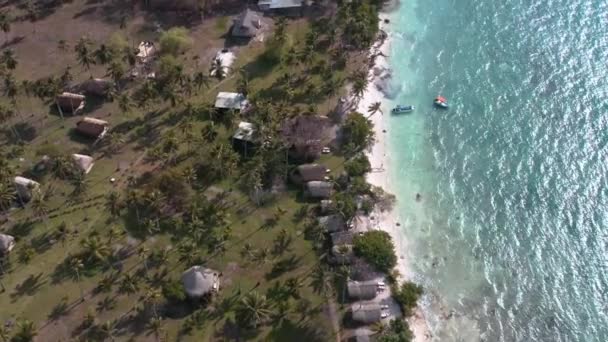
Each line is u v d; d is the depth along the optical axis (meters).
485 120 152.38
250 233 120.25
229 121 142.75
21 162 133.75
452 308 111.94
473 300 113.69
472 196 133.62
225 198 127.12
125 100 142.12
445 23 186.75
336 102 152.00
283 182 130.88
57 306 107.06
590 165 139.50
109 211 123.44
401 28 184.38
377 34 178.50
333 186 128.75
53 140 139.62
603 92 158.12
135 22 181.25
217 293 109.38
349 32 168.88
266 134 133.00
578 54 171.25
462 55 173.88
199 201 124.12
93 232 119.31
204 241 118.06
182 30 168.75
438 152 144.00
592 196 132.88
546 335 108.88
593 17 184.12
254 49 170.00
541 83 162.50
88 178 130.38
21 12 184.12
